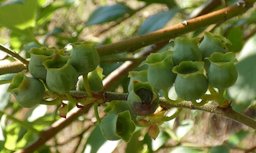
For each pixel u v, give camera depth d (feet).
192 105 0.79
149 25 1.24
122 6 1.42
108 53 0.97
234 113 0.78
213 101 0.80
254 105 1.04
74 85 0.76
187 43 0.76
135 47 0.98
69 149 1.92
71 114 1.11
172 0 1.42
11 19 0.97
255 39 1.05
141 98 0.75
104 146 1.09
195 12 1.27
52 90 0.76
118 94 0.79
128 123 0.77
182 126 1.42
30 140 1.21
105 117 0.77
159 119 0.79
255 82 1.01
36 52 0.78
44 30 1.58
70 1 1.38
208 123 1.65
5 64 0.86
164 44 1.17
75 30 1.68
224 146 1.34
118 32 2.16
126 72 1.18
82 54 0.76
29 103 0.77
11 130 1.22
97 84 0.79
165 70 0.75
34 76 0.77
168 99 0.78
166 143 1.56
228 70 0.75
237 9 1.00
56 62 0.77
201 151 1.36
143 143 1.35
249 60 1.03
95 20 1.41
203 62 0.75
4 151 1.17
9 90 0.77
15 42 1.19
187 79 0.74
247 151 1.44
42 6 1.32
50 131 1.09
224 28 1.35
